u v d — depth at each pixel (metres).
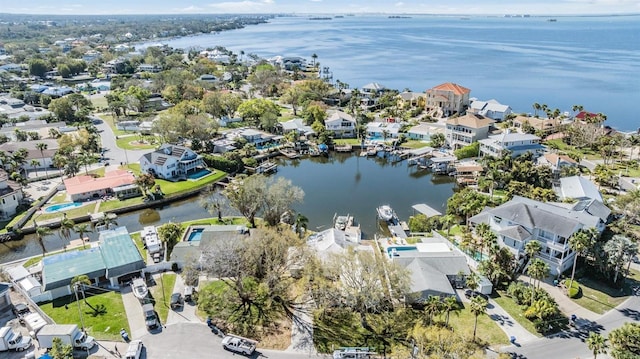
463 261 69.12
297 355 52.69
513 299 63.41
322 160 141.50
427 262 68.69
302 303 62.78
